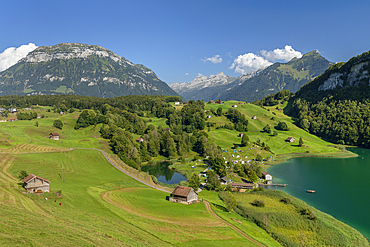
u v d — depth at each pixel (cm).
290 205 9256
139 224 6241
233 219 7938
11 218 4531
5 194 6669
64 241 3972
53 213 5684
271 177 13512
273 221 7969
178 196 9119
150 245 4941
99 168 12950
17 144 14538
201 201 9469
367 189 11850
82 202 7225
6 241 3488
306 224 7712
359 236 7231
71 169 11756
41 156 12475
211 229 6756
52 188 8431
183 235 6059
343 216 8806
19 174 9362
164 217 7238
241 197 10444
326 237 7025
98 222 5672
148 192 10050
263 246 6181
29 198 6625
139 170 15125
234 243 6059
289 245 6581
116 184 10562
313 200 10412
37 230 4172
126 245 4534
